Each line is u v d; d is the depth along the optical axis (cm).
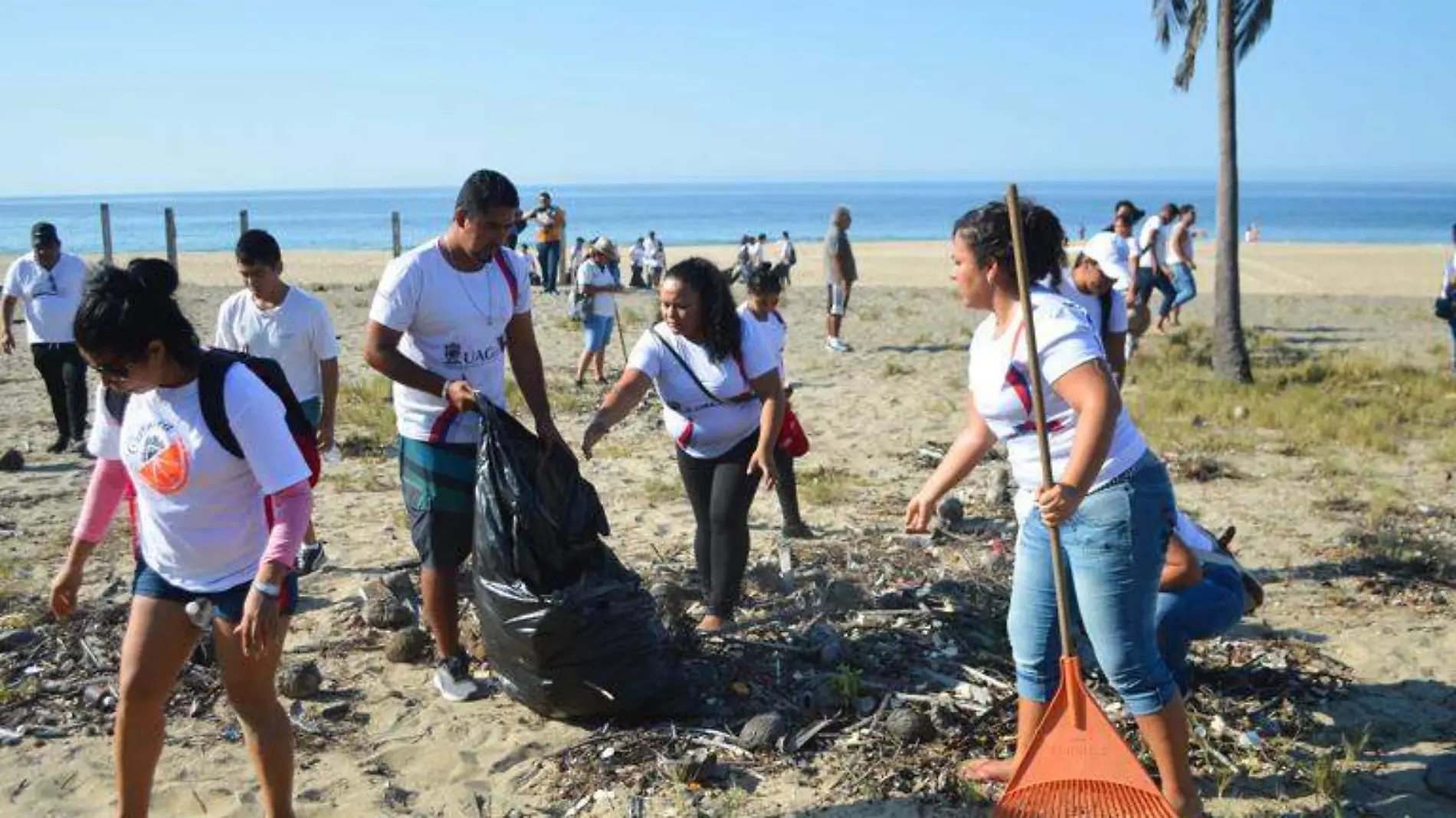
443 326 481
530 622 445
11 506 798
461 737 461
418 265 474
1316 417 1099
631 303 2322
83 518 363
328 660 533
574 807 407
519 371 513
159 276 333
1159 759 374
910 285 3136
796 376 1436
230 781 424
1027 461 374
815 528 755
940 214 17512
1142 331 1481
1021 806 370
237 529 343
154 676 346
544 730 464
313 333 630
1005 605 566
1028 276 349
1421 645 546
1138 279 1452
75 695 491
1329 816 396
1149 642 369
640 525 766
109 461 359
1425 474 914
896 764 429
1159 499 364
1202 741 439
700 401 531
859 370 1484
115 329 317
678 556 694
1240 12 1305
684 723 463
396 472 911
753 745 439
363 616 573
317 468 356
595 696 452
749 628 534
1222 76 1305
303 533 339
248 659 348
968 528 736
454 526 486
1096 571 361
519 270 501
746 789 416
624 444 1025
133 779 354
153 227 10494
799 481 878
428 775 431
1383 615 589
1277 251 4969
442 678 493
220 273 3128
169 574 345
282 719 364
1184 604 442
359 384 1296
